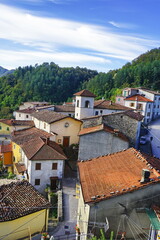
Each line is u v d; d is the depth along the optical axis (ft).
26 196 57.62
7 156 118.62
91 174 46.47
